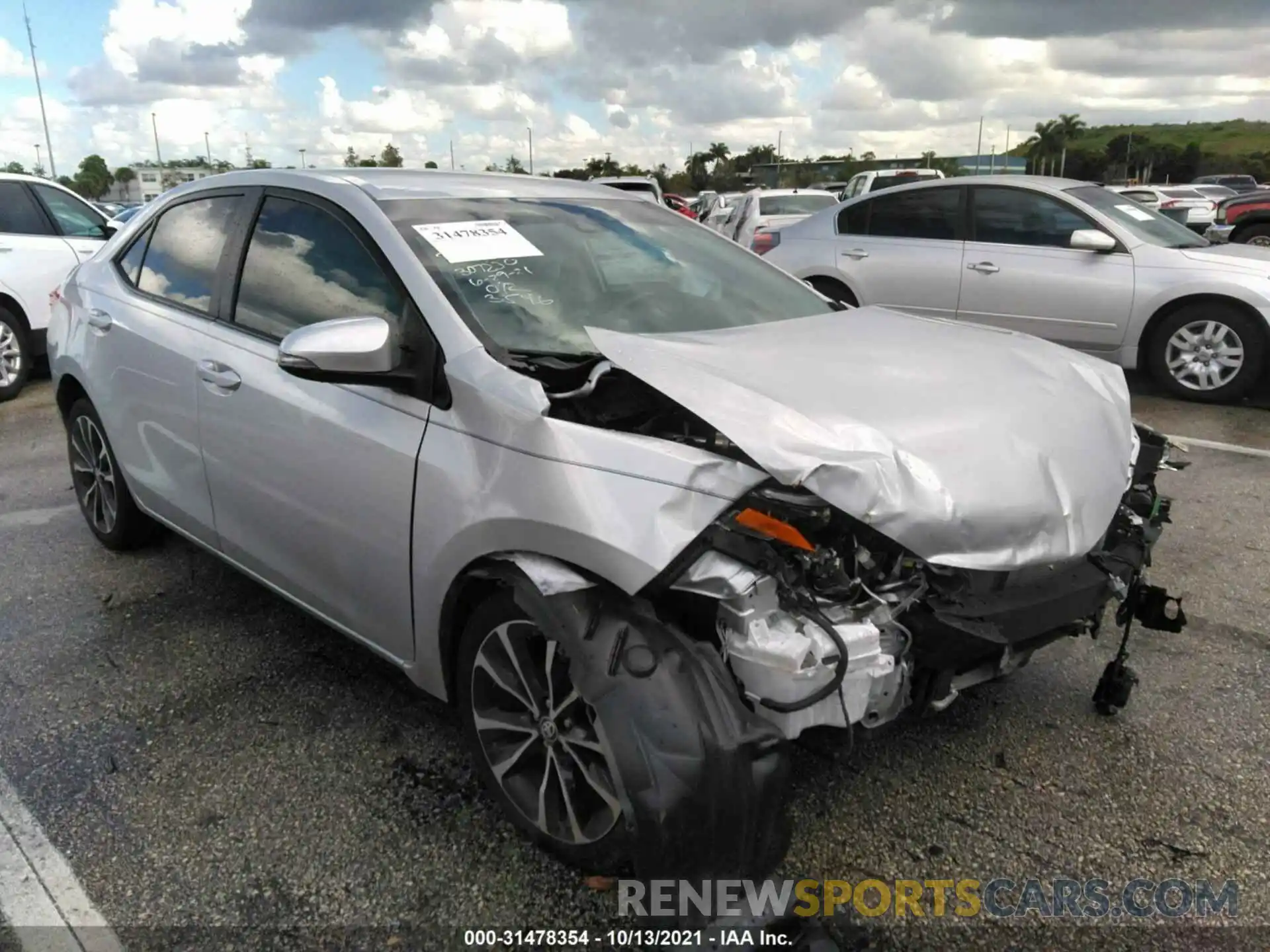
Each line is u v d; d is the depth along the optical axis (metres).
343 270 2.92
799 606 2.07
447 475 2.41
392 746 2.93
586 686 2.10
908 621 2.18
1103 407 2.77
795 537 2.06
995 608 2.22
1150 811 2.62
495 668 2.43
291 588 3.14
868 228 8.32
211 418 3.24
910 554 2.15
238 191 3.49
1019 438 2.39
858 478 2.08
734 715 2.02
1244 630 3.63
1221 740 2.95
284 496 2.97
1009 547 2.20
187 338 3.41
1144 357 7.34
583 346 2.70
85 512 4.54
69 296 4.29
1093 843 2.51
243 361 3.13
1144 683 3.28
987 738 2.96
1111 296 7.21
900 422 2.29
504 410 2.32
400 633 2.71
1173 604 3.85
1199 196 31.27
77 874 2.42
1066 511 2.33
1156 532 2.87
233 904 2.32
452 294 2.67
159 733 3.01
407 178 3.33
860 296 8.26
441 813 2.62
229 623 3.75
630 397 2.48
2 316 7.98
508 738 2.47
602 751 2.10
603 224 3.44
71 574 4.24
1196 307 7.02
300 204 3.19
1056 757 2.86
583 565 2.14
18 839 2.54
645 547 2.04
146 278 3.83
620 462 2.15
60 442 6.63
